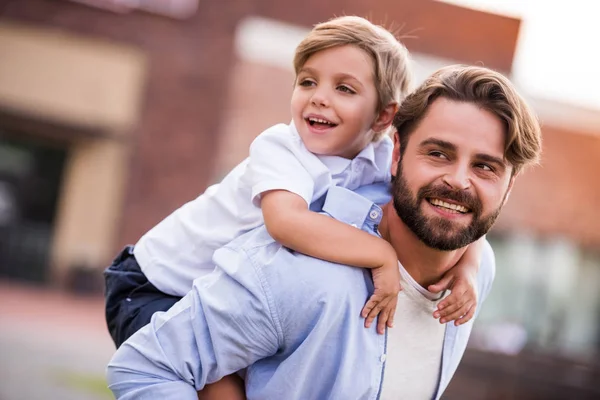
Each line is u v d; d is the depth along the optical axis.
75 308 15.82
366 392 2.12
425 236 2.05
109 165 18.98
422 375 2.23
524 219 18.73
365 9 18.55
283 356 2.12
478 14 18.39
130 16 18.77
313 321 2.04
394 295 2.08
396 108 2.49
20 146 19.00
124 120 18.89
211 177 19.16
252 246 2.12
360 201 2.21
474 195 2.03
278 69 19.20
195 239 2.41
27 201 19.11
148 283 2.45
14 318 13.02
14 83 18.50
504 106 2.03
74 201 18.98
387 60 2.45
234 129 19.12
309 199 2.24
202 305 2.10
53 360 9.68
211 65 19.03
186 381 2.11
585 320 18.91
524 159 2.08
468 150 2.02
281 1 18.88
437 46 18.38
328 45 2.41
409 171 2.06
